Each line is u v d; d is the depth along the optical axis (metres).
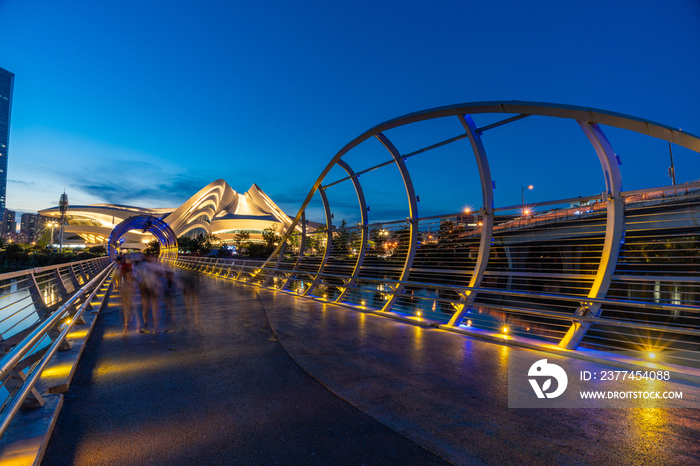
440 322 6.74
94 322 7.16
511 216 5.89
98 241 135.38
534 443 2.64
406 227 8.49
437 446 2.64
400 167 7.90
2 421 1.99
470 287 6.11
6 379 2.89
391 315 7.84
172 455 2.53
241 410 3.28
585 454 2.48
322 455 2.54
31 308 10.92
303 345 5.58
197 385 3.91
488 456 2.49
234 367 4.52
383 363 4.61
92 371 4.38
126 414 3.19
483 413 3.15
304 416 3.15
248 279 18.02
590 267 7.91
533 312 5.18
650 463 2.34
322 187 11.35
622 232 4.46
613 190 4.47
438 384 3.85
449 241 7.41
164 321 7.63
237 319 7.82
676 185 4.00
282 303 10.42
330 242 11.65
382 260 9.48
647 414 3.03
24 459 2.26
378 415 3.16
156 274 24.91
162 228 49.62
